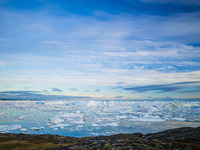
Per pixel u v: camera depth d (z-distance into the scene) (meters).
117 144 26.72
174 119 108.81
